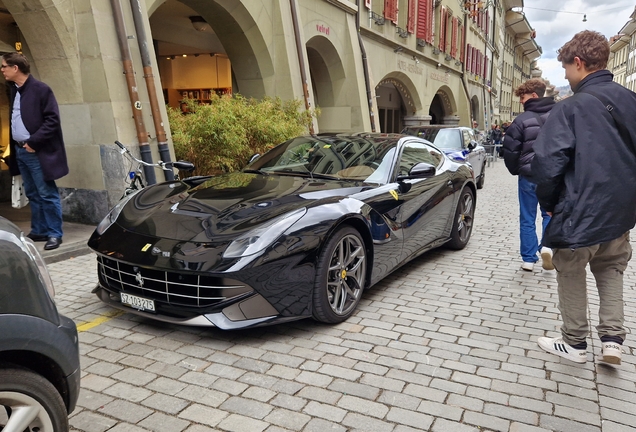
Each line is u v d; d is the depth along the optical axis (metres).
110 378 2.65
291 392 2.55
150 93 6.74
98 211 6.45
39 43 6.25
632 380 2.78
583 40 2.74
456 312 3.74
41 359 1.74
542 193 2.74
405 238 4.21
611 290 2.85
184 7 10.57
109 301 3.32
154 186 4.04
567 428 2.31
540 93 4.63
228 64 13.80
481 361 2.96
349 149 4.58
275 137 7.88
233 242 2.95
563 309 2.98
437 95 27.64
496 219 7.80
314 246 3.13
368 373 2.77
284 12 10.68
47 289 1.81
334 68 14.38
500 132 27.19
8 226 1.78
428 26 21.45
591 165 2.58
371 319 3.55
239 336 3.21
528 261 4.84
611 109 2.60
